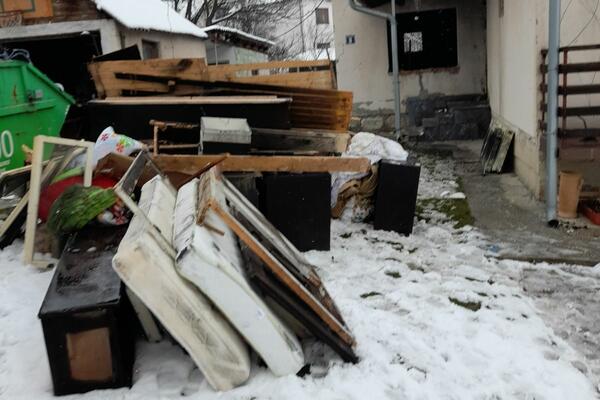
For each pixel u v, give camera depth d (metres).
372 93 12.44
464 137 11.59
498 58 9.77
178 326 2.81
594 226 5.56
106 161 5.11
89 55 11.95
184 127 5.86
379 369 3.10
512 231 5.59
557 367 3.15
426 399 2.86
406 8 12.08
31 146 6.58
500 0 9.42
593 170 6.23
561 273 4.52
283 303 3.06
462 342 3.42
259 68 6.89
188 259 2.76
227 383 2.91
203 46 15.41
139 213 3.14
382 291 4.19
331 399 2.82
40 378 3.12
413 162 5.84
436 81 12.15
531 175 6.96
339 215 6.00
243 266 3.16
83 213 4.18
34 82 6.63
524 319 3.74
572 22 6.35
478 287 4.26
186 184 4.07
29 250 4.54
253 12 26.58
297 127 6.50
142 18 11.09
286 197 5.02
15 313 3.82
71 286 3.11
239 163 5.04
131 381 3.05
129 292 3.21
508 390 2.94
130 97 6.58
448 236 5.55
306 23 34.12
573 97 6.48
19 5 9.74
